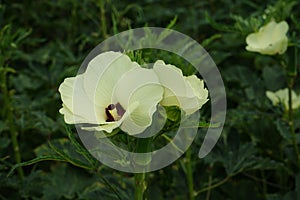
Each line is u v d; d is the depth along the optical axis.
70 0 3.57
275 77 2.71
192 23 3.54
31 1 3.85
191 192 2.15
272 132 2.42
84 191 2.18
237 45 3.27
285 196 2.18
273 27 2.20
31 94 2.87
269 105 2.43
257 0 3.73
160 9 3.75
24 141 2.47
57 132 2.40
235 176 2.41
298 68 2.83
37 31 3.83
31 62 2.91
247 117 2.46
